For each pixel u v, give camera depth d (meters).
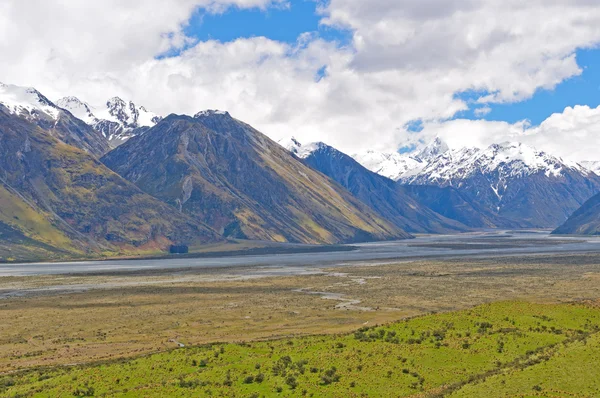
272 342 90.19
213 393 62.59
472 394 58.19
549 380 59.97
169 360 79.50
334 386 63.50
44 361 90.50
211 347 88.94
